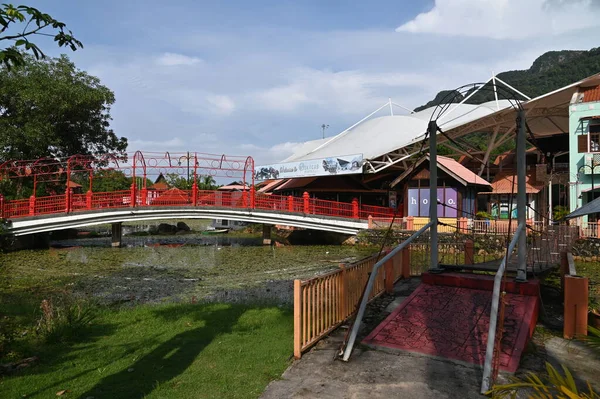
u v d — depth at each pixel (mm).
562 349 5074
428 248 14867
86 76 29469
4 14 3031
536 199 24656
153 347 5371
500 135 31641
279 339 5621
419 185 20922
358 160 23781
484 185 21500
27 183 29250
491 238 16469
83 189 41406
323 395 3816
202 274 13625
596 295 8727
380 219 21688
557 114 23922
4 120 25719
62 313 6434
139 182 43312
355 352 4934
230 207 22672
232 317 7094
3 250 19781
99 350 5301
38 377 4312
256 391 3898
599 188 17266
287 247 22094
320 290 5434
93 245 23031
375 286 7535
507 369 4297
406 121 33594
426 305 6160
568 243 11961
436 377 4195
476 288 6633
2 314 7582
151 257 18094
